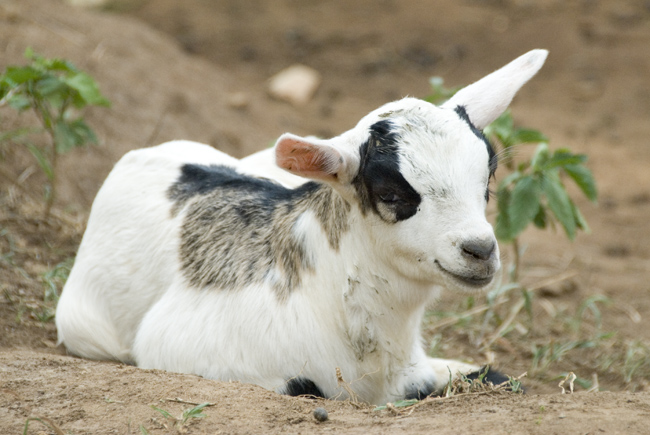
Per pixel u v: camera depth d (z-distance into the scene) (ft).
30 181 43.21
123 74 58.65
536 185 34.09
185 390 22.74
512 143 34.86
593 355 36.11
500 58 83.66
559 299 42.45
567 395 21.97
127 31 68.03
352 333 25.35
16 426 20.66
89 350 29.48
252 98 72.13
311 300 25.53
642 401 21.12
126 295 29.55
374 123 24.16
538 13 89.92
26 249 37.24
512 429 19.21
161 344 26.94
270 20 91.20
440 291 26.81
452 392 24.31
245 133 62.08
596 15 89.20
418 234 23.35
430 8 92.27
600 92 78.28
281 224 26.76
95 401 22.03
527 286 43.37
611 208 59.00
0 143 43.52
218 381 23.68
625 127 72.69
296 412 21.43
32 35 56.54
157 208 29.81
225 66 82.48
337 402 22.95
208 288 27.14
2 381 23.31
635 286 45.09
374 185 23.61
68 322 29.43
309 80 79.41
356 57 85.20
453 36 87.61
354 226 24.85
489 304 36.73
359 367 25.70
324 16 92.32
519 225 33.96
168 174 30.78
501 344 35.86
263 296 25.94
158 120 55.57
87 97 36.06
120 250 29.89
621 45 84.64
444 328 36.91
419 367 26.89
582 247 51.78
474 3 93.04
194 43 85.92
